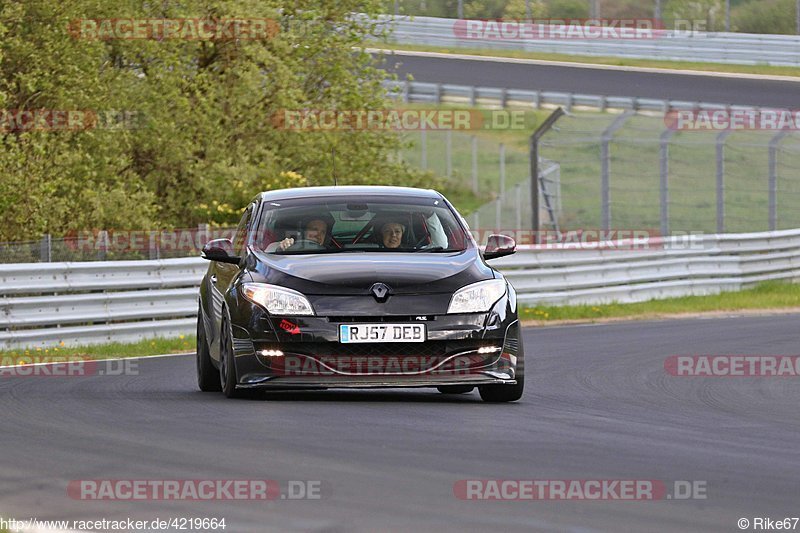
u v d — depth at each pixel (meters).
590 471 19.73
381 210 32.03
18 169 74.69
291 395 31.12
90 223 78.44
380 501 17.08
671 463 20.86
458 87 164.38
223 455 20.98
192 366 42.69
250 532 15.27
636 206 141.12
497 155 185.88
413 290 28.39
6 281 50.69
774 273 86.88
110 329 53.47
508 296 29.53
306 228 31.22
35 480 18.81
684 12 182.62
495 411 27.89
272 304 28.33
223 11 89.69
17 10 78.25
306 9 100.12
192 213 89.31
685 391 35.22
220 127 90.44
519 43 187.88
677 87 158.38
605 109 154.50
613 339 53.94
